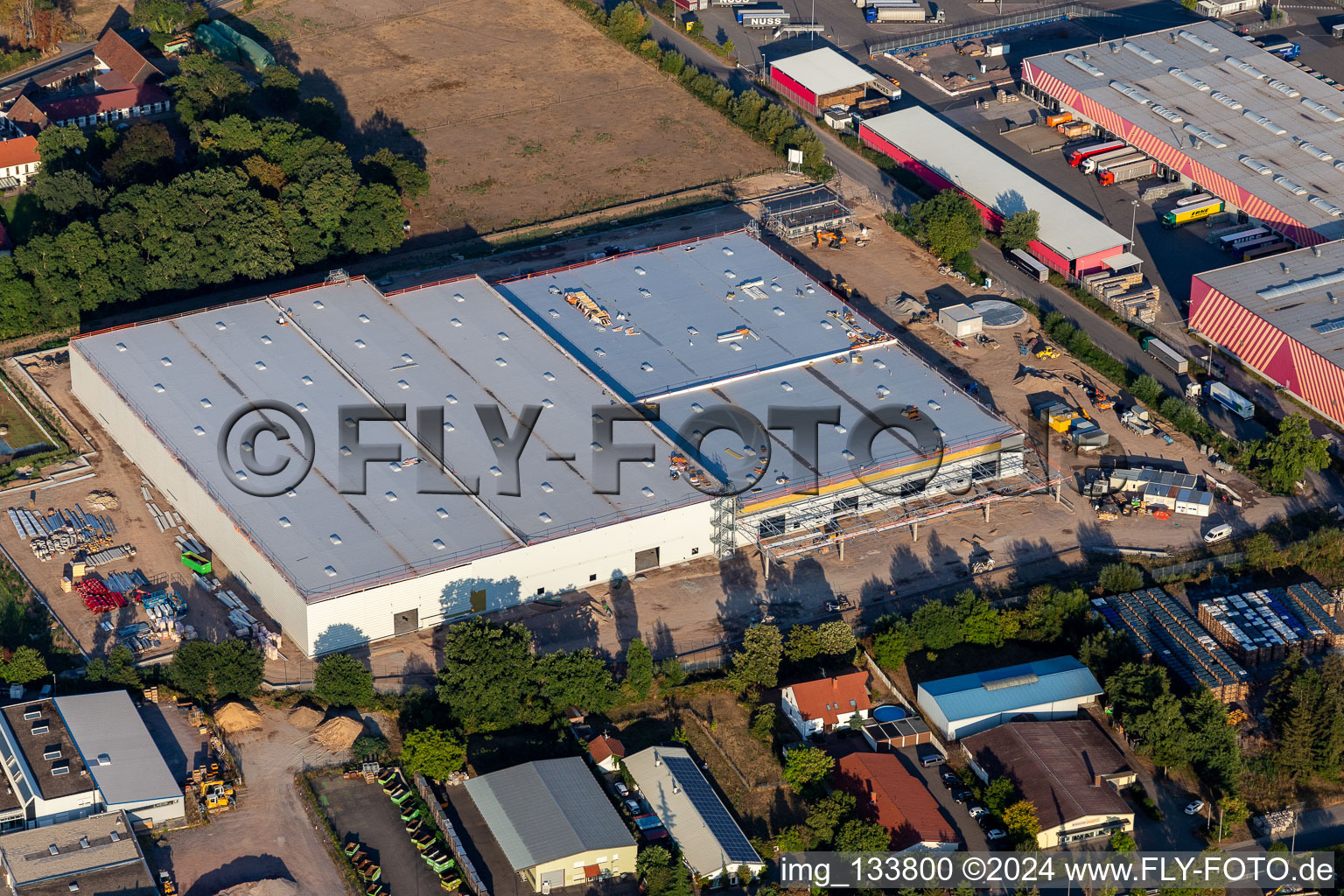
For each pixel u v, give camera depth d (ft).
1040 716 605.31
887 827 552.82
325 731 593.01
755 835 556.51
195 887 531.09
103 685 611.06
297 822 558.56
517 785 558.56
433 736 569.64
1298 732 579.48
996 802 560.61
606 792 567.18
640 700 613.11
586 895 533.55
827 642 624.59
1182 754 579.89
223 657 604.08
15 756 563.07
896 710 606.55
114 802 547.49
